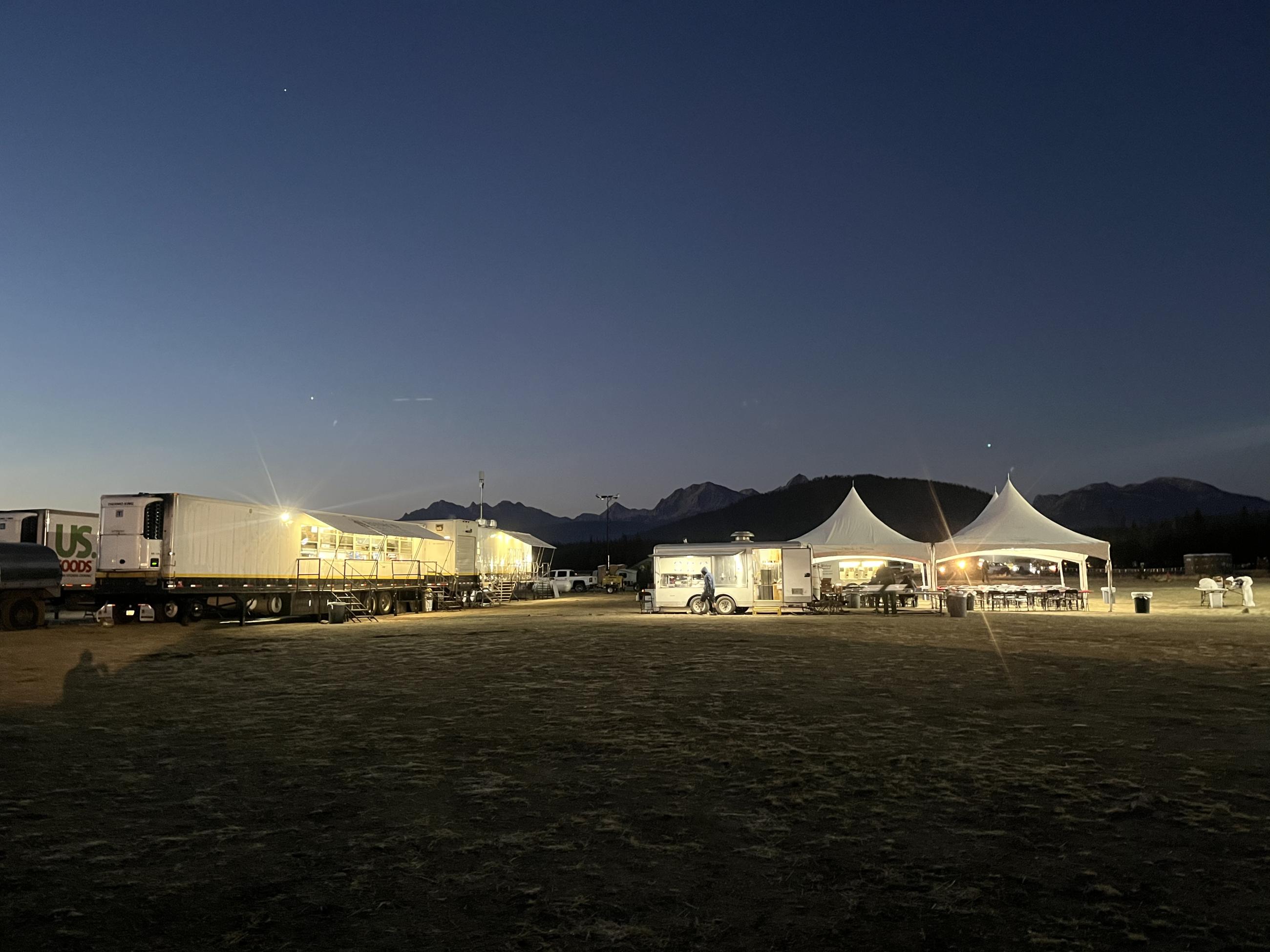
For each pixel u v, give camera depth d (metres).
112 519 24.78
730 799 6.92
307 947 4.29
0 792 7.15
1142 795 6.87
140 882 5.15
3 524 26.62
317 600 29.52
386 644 20.02
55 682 13.78
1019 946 4.26
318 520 29.98
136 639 21.84
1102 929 4.45
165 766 8.06
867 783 7.34
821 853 5.64
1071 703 11.31
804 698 11.80
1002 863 5.43
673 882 5.16
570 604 44.19
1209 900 4.81
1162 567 111.56
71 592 27.19
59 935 4.39
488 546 45.16
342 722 10.24
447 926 4.54
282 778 7.61
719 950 4.26
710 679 13.70
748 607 31.66
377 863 5.49
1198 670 14.51
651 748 8.73
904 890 5.01
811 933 4.44
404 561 35.03
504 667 15.38
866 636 21.38
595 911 4.75
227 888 5.05
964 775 7.56
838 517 35.97
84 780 7.55
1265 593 44.53
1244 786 7.16
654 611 32.31
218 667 15.71
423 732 9.59
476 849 5.76
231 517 26.39
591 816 6.48
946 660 16.17
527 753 8.55
